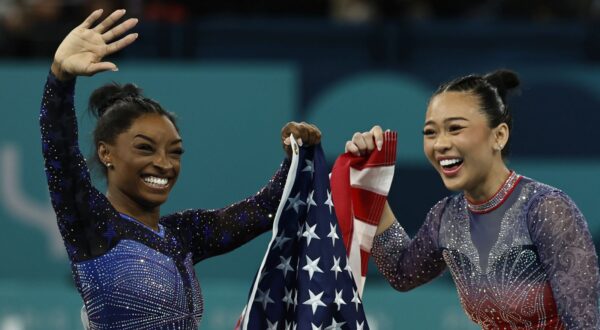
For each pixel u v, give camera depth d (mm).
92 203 11570
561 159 24922
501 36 26344
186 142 24766
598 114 24953
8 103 24797
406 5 29469
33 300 23875
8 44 26781
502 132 12430
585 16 29188
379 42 26297
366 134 13922
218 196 24719
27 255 25016
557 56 26391
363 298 23656
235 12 29281
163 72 24750
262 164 24750
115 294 11508
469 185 12336
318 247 12828
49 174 11414
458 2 29672
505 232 12227
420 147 24688
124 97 12172
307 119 24781
